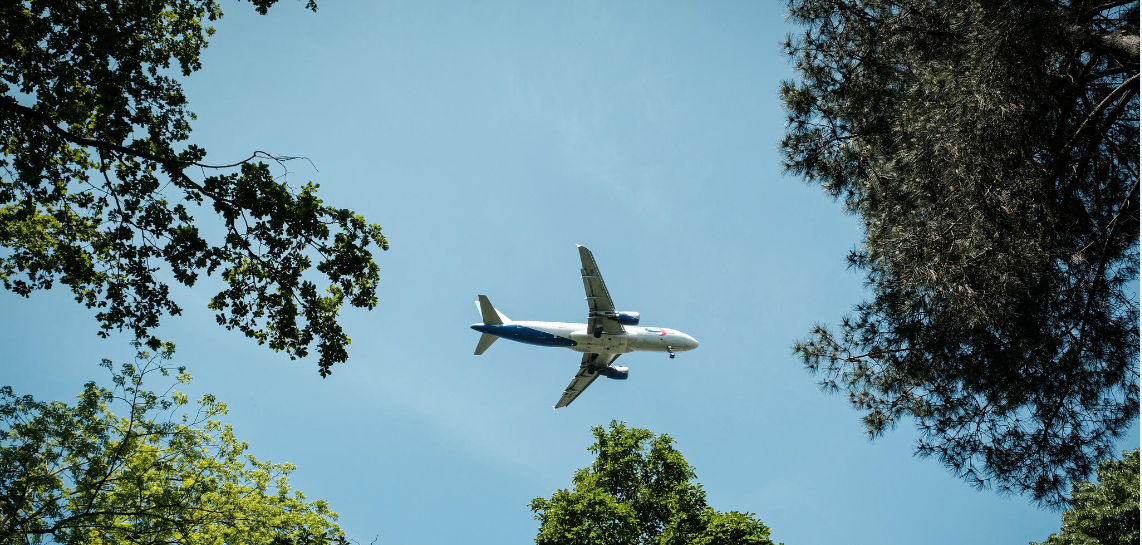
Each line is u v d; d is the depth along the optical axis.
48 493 17.73
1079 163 15.91
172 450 19.95
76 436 18.52
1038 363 16.20
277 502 21.73
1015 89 14.65
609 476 29.00
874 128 18.83
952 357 17.00
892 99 18.69
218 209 13.11
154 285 14.17
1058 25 14.23
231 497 20.17
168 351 19.61
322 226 13.53
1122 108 14.73
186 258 13.60
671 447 30.14
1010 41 14.41
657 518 27.64
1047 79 14.76
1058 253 15.43
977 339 16.50
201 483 20.09
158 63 15.84
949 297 15.74
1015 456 16.61
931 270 15.43
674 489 28.34
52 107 13.93
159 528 18.94
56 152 14.19
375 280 14.59
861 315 18.86
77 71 13.78
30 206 14.41
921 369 17.25
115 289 14.16
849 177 19.86
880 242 17.48
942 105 15.45
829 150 20.12
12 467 16.88
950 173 14.80
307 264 14.14
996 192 14.51
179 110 15.20
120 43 14.02
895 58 18.53
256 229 13.64
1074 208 15.97
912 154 15.97
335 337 14.67
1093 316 15.94
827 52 20.02
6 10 12.81
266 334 14.73
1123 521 24.83
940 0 17.59
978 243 14.72
